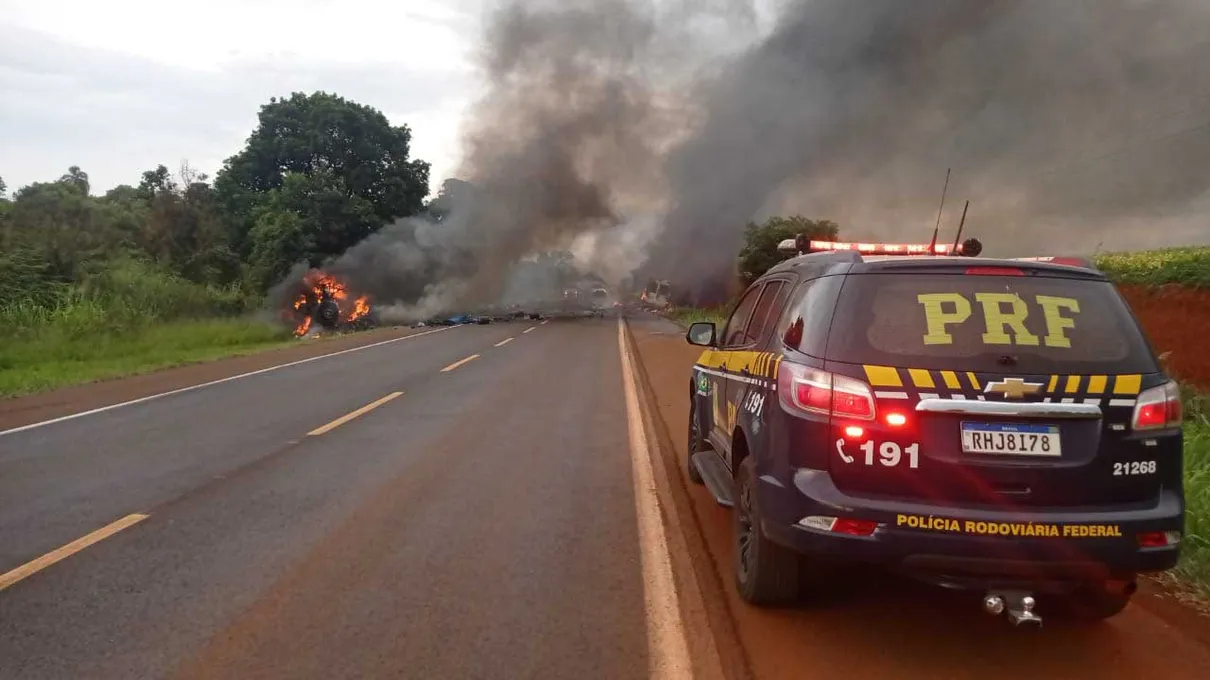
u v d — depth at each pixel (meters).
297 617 4.19
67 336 19.36
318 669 3.64
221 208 45.38
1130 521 3.51
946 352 3.67
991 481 3.55
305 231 41.66
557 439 8.91
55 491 6.64
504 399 11.88
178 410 10.82
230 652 3.79
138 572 4.80
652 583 4.70
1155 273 18.73
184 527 5.68
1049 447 3.56
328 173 44.03
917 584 4.77
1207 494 5.98
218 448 8.37
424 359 18.00
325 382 13.87
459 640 3.94
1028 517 3.49
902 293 3.85
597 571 4.89
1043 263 3.96
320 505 6.27
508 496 6.56
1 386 13.09
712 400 6.18
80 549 5.20
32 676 3.56
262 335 25.66
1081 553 3.50
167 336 21.64
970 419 3.57
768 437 4.06
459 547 5.31
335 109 47.41
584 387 13.23
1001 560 3.51
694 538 5.53
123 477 7.12
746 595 4.43
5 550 5.18
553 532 5.64
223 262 39.72
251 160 48.75
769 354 4.42
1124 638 4.07
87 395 12.27
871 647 3.95
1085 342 3.69
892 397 3.62
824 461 3.72
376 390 12.84
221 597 4.44
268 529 5.65
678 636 4.01
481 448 8.42
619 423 9.90
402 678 3.57
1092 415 3.54
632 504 6.36
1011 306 3.77
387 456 8.02
